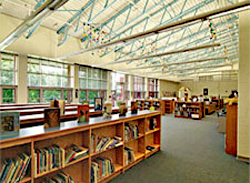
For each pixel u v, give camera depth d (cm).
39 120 243
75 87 856
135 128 325
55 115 205
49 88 763
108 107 287
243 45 338
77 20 583
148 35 420
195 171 291
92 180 236
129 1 490
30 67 701
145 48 856
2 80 620
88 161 234
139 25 683
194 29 786
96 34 611
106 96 1055
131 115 320
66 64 836
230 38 895
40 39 645
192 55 1201
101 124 247
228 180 261
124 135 294
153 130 379
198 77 1756
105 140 259
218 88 1823
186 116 938
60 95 813
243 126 335
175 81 1900
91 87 953
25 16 558
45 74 754
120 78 1170
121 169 284
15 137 159
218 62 1291
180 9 590
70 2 488
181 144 446
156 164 319
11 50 568
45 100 755
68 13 547
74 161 212
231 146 371
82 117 239
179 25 359
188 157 354
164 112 1090
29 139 169
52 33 683
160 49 913
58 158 196
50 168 188
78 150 226
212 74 1564
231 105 372
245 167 306
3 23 535
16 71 655
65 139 232
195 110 913
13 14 546
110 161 266
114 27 669
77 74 866
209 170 294
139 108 1187
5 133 159
